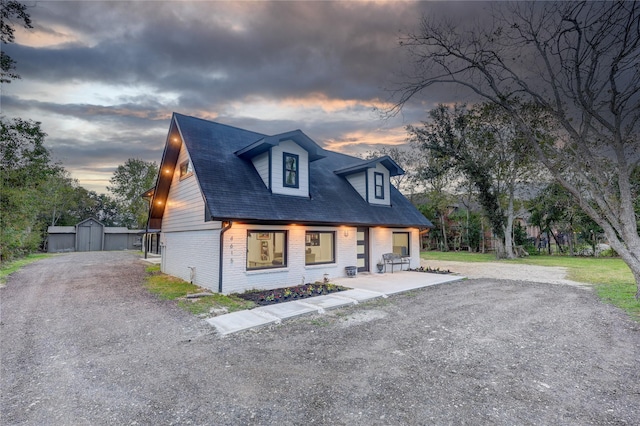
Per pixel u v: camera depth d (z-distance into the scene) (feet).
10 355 14.74
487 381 11.76
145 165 127.75
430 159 77.10
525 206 80.12
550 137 30.37
